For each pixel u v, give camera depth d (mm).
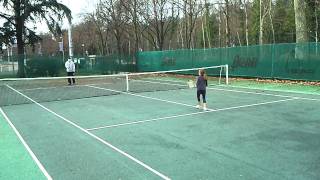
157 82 28062
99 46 75625
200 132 10969
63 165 8367
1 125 13195
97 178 7496
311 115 12781
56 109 16391
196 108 15156
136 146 9703
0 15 41469
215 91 20797
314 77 22125
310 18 39875
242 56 26875
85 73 39188
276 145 9312
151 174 7594
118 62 39094
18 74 38031
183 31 59781
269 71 24906
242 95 18656
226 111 14219
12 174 7844
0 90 25844
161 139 10328
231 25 60000
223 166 7902
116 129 11812
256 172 7480
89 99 19328
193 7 41500
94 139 10617
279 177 7164
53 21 42844
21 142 10586
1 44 41406
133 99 18656
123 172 7781
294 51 23188
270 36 53938
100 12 58156
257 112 13758
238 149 9086
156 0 41688
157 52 35562
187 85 24875
